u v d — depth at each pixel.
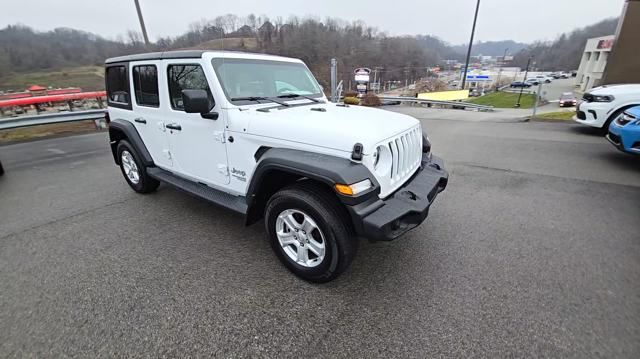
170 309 2.21
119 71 3.83
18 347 1.91
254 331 2.03
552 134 8.14
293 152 2.33
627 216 3.54
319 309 2.21
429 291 2.38
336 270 2.29
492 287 2.41
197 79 2.88
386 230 2.05
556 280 2.47
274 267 2.69
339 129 2.22
